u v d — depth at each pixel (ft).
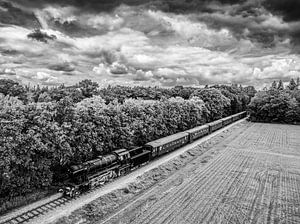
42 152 84.69
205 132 216.33
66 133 92.53
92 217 73.05
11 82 180.45
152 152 132.05
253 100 334.24
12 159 73.51
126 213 74.79
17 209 73.92
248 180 105.40
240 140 201.67
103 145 111.04
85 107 108.68
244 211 76.48
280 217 73.67
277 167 126.52
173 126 184.24
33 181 83.92
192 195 88.17
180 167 127.65
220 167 124.77
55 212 72.38
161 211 75.41
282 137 216.95
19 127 77.71
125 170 110.32
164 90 329.93
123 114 126.21
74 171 85.56
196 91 306.14
